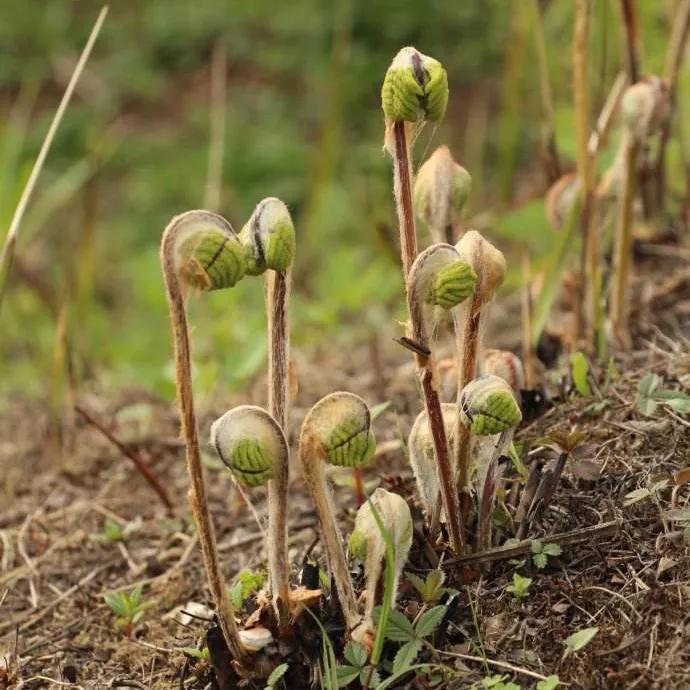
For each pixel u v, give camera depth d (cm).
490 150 210
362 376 125
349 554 98
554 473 97
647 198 122
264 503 113
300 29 275
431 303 90
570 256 117
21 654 104
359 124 247
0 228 143
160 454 121
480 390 91
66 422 129
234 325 143
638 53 114
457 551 96
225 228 87
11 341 169
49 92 288
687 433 101
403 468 110
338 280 142
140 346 166
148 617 105
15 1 308
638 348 112
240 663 93
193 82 284
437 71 90
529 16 158
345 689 92
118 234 229
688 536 94
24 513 117
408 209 92
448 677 93
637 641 93
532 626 94
